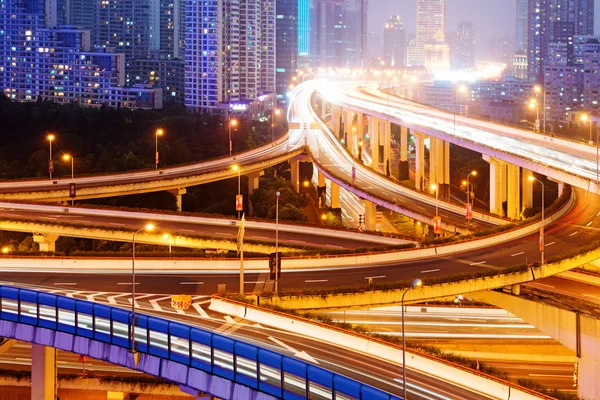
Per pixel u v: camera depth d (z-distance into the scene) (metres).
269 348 105.69
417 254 159.12
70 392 135.25
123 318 110.19
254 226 196.25
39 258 147.38
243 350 99.75
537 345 152.88
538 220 183.00
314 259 152.50
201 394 106.25
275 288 128.38
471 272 140.12
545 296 144.00
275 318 115.50
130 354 110.00
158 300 126.06
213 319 117.12
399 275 144.62
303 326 113.00
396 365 102.56
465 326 160.38
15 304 119.69
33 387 121.06
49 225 187.75
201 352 104.19
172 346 106.81
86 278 139.38
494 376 96.56
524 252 160.88
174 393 133.62
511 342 153.62
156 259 147.75
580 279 158.62
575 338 133.75
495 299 144.88
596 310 134.62
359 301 131.12
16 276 139.75
